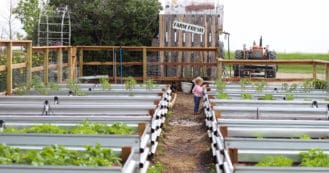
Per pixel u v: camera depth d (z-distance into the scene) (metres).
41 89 8.60
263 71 18.19
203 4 14.28
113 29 15.67
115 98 7.24
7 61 8.62
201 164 6.11
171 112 9.48
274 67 18.09
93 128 4.84
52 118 5.36
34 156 3.56
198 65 13.45
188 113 9.89
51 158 3.54
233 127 5.13
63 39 15.33
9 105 6.62
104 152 3.82
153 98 7.23
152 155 6.03
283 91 9.35
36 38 15.94
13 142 4.26
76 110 6.50
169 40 14.16
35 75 9.54
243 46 19.36
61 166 3.25
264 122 5.20
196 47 13.54
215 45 14.05
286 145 4.15
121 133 4.76
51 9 15.96
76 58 13.04
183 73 13.98
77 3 15.84
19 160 3.57
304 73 21.73
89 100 7.26
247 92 8.97
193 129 8.27
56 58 12.42
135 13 15.64
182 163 6.14
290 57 33.59
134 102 7.24
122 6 15.56
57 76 11.28
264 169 3.30
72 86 8.82
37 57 11.27
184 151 6.74
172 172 5.75
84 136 4.23
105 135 4.25
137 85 9.60
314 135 5.09
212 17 14.03
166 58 14.15
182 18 14.09
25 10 17.89
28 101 7.37
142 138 4.62
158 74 14.15
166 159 6.29
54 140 4.24
